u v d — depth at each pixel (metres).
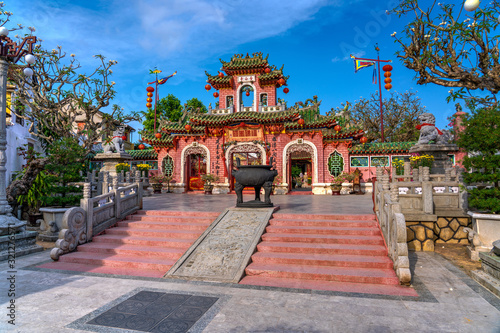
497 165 6.94
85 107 18.05
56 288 5.66
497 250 5.90
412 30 8.96
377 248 7.01
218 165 22.84
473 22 7.59
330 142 21.52
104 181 12.56
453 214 8.48
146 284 5.89
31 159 12.35
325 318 4.34
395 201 7.06
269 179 10.14
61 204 10.85
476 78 8.04
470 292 5.31
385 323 4.18
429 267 6.75
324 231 8.01
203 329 4.03
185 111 24.56
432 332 3.92
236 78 23.06
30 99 19.50
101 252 7.82
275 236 7.79
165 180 23.30
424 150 14.13
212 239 7.70
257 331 3.96
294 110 20.69
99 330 4.02
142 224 9.23
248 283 5.91
